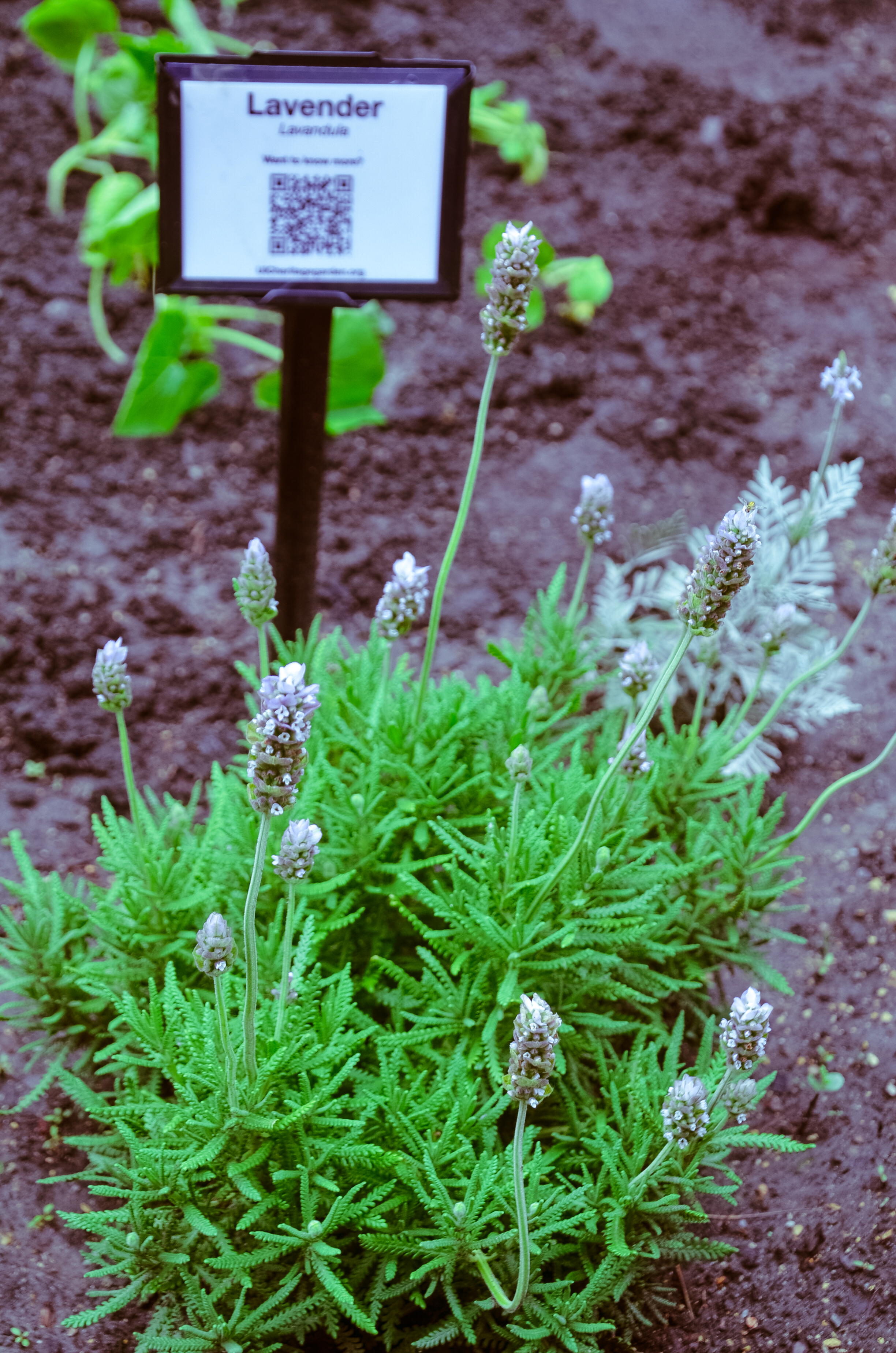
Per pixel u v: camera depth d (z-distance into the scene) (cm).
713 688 132
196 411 149
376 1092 106
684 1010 115
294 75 110
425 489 146
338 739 113
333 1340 107
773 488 133
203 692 134
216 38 158
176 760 131
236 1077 102
